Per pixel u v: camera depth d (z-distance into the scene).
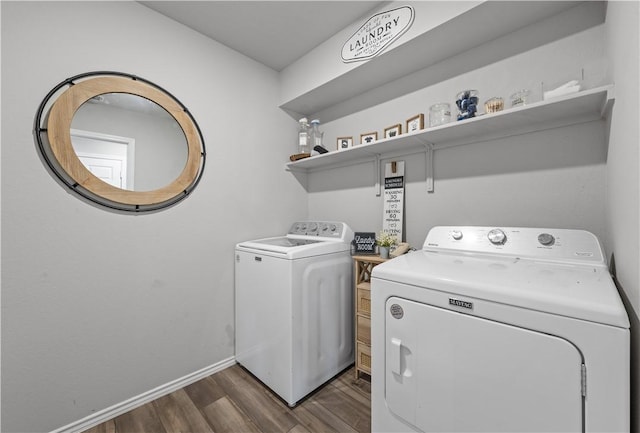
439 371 0.88
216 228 1.89
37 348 1.25
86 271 1.37
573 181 1.23
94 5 1.40
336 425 1.38
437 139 1.60
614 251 0.95
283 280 1.54
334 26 1.79
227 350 1.94
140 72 1.55
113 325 1.46
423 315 0.92
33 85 1.23
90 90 1.37
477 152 1.53
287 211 2.37
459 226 1.47
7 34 1.17
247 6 1.60
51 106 1.27
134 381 1.52
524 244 1.16
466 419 0.83
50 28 1.27
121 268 1.48
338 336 1.82
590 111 1.17
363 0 1.57
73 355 1.34
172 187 1.65
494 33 1.41
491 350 0.79
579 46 1.21
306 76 2.08
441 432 0.88
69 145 1.30
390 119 1.93
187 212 1.74
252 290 1.78
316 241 2.02
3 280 1.17
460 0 1.26
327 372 1.73
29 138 1.22
